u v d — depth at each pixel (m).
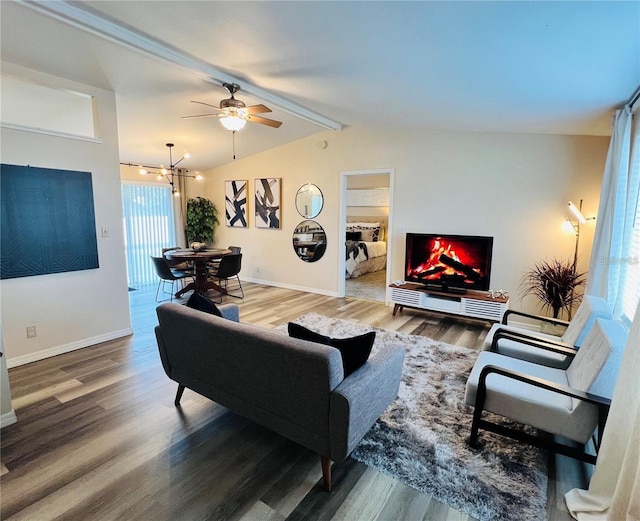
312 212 6.02
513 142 4.30
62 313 3.44
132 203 6.74
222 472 1.92
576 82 2.34
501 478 1.88
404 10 1.78
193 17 2.22
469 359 3.38
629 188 2.92
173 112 4.23
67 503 1.70
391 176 5.15
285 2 1.92
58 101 3.87
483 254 4.40
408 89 3.09
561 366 2.60
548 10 1.54
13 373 3.04
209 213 7.43
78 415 2.43
